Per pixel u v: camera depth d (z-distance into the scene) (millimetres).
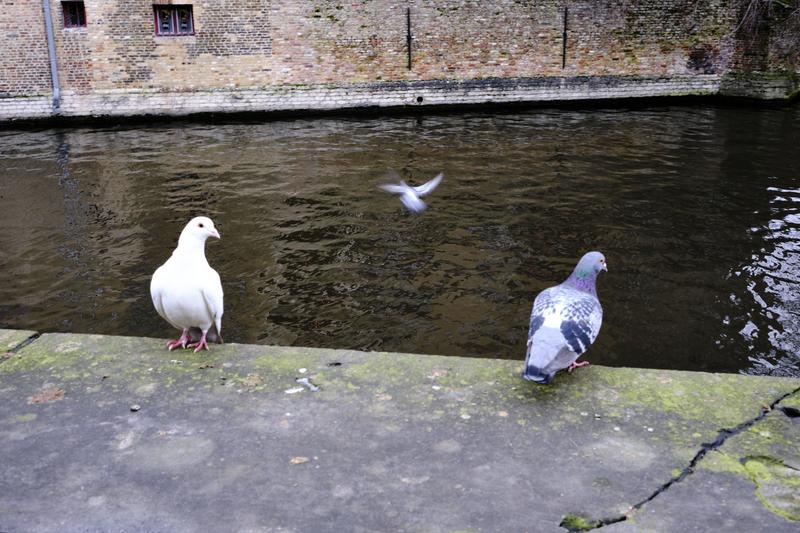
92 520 2396
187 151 16406
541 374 2957
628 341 7574
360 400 3127
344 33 21141
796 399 3074
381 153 16031
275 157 15734
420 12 21406
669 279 9172
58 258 10055
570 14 22250
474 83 22219
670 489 2523
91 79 20219
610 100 23125
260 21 20594
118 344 3709
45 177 14273
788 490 2504
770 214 11789
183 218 11727
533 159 15391
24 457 2748
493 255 10062
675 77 23375
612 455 2719
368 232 11008
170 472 2648
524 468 2648
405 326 7973
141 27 20109
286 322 8094
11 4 19484
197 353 3609
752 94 22906
